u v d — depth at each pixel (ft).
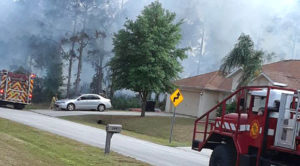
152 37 92.07
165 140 65.98
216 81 115.14
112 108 136.67
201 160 43.21
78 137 51.24
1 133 39.45
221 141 33.73
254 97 28.63
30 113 90.58
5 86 100.58
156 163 36.78
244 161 27.94
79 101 111.75
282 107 26.13
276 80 81.76
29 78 102.58
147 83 91.45
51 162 28.53
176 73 96.27
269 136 26.91
